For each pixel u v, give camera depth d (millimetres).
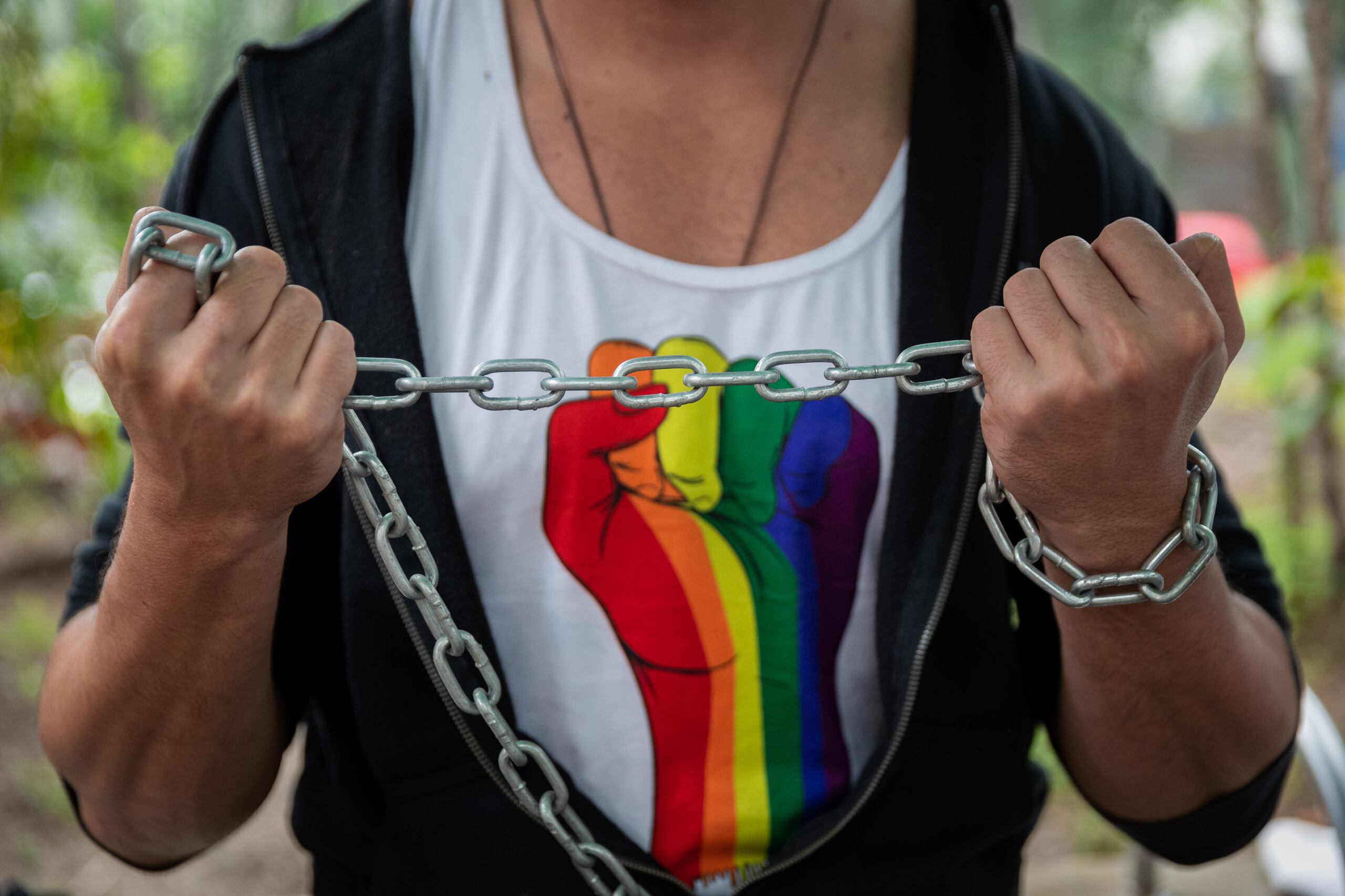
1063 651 1258
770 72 1348
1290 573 5219
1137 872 2619
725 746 1316
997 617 1327
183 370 895
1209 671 1201
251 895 3918
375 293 1259
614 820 1313
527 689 1311
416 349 1250
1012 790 1355
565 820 1267
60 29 7207
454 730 1289
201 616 1073
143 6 9148
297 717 1407
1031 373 941
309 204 1305
